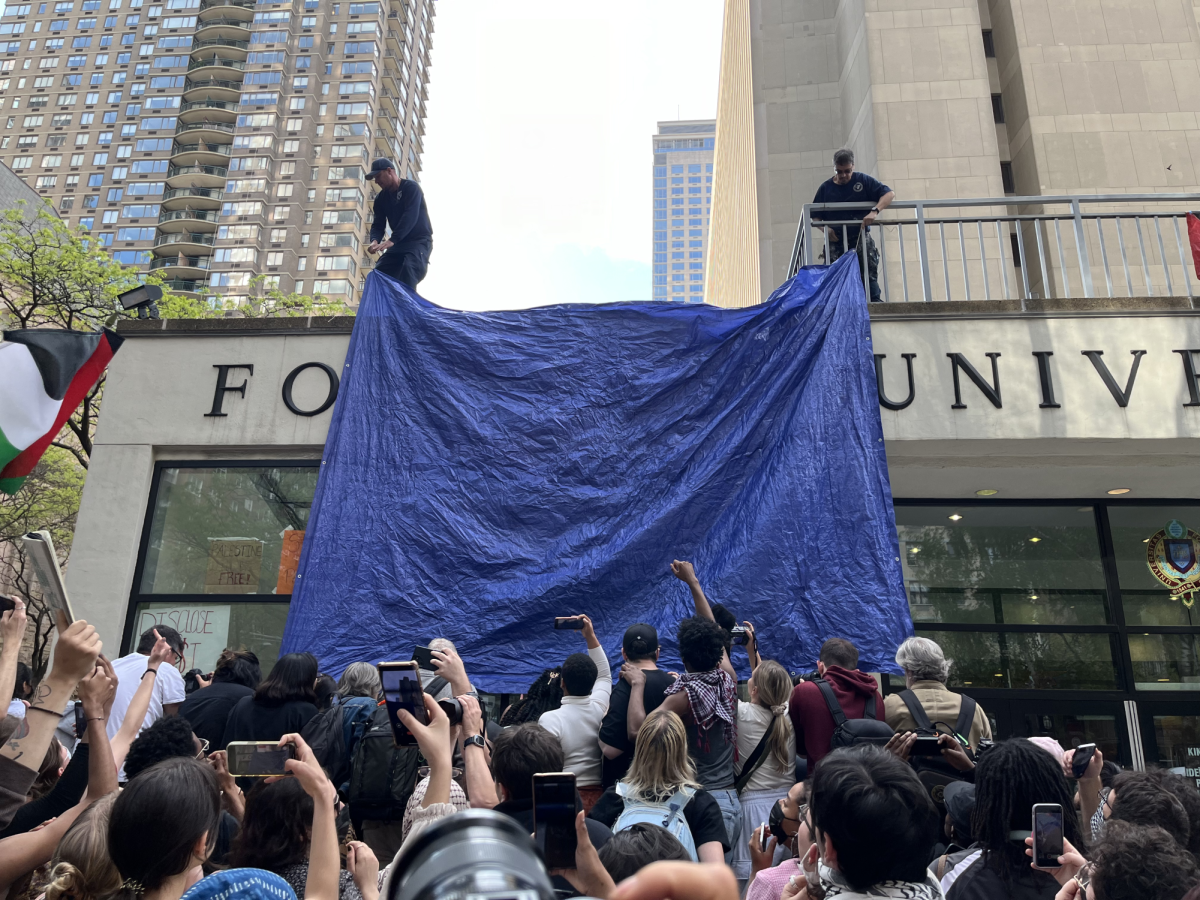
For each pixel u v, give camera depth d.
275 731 4.61
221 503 7.84
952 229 16.02
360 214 84.06
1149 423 7.19
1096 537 8.69
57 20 94.69
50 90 92.44
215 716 4.97
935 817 2.28
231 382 7.88
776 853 3.90
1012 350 7.41
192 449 7.91
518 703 5.66
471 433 7.19
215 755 3.25
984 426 7.24
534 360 7.41
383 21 92.12
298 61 87.88
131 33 93.12
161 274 23.39
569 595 6.62
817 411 6.98
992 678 8.34
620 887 0.89
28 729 2.62
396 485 7.05
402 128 93.94
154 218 84.56
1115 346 7.39
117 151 88.19
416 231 8.50
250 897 2.13
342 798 4.59
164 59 89.38
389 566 6.80
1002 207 16.16
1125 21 17.56
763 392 7.15
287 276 81.00
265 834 2.71
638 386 7.26
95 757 2.79
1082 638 8.42
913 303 7.53
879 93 17.14
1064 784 2.76
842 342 7.18
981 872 2.72
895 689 8.08
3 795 2.54
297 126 85.50
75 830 2.46
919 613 8.52
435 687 3.66
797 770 4.65
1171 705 8.21
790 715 4.65
